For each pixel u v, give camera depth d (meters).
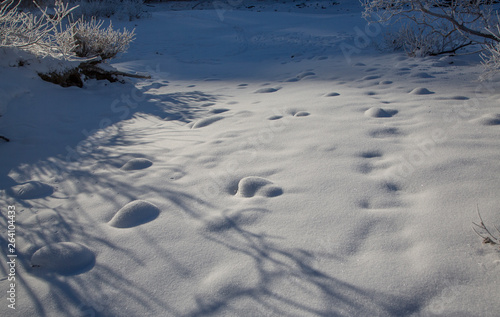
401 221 1.80
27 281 1.60
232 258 1.65
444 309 1.29
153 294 1.48
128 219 2.00
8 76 4.20
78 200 2.29
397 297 1.35
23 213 2.17
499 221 1.70
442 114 3.26
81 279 1.60
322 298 1.38
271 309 1.35
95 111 4.39
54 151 3.15
